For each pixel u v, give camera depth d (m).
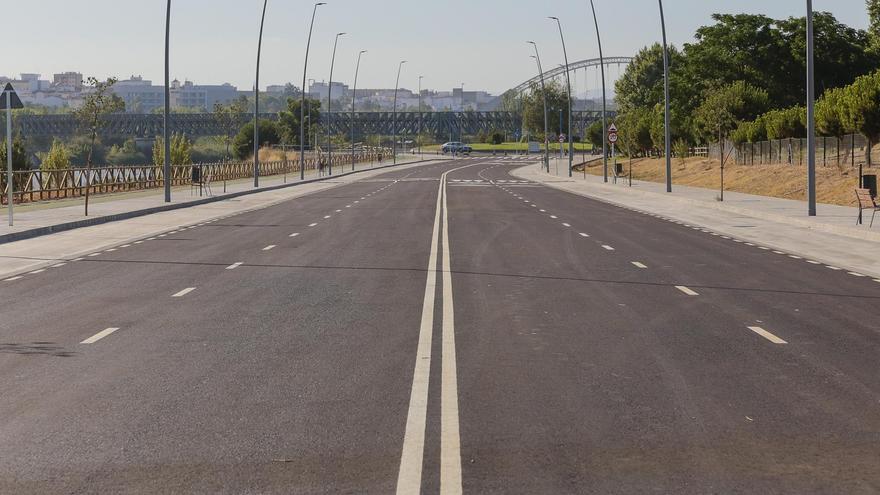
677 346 14.34
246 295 19.83
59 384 12.02
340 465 8.70
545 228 37.38
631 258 26.77
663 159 114.06
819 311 17.69
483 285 21.19
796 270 24.03
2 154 58.12
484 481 8.23
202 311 17.80
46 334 15.52
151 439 9.58
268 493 7.98
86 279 22.48
